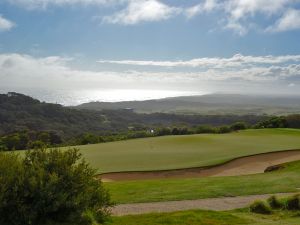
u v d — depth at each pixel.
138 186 22.66
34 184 10.73
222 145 46.50
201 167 33.69
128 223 13.67
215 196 19.86
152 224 13.76
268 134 59.66
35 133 85.75
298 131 64.19
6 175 10.73
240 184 22.62
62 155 11.80
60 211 11.26
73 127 123.12
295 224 13.76
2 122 113.69
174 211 16.23
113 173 31.75
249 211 16.62
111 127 131.75
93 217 12.08
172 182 24.17
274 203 16.95
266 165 36.16
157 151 43.16
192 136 56.78
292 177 25.11
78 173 11.62
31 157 11.81
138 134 88.12
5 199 10.39
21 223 10.66
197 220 14.34
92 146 49.50
